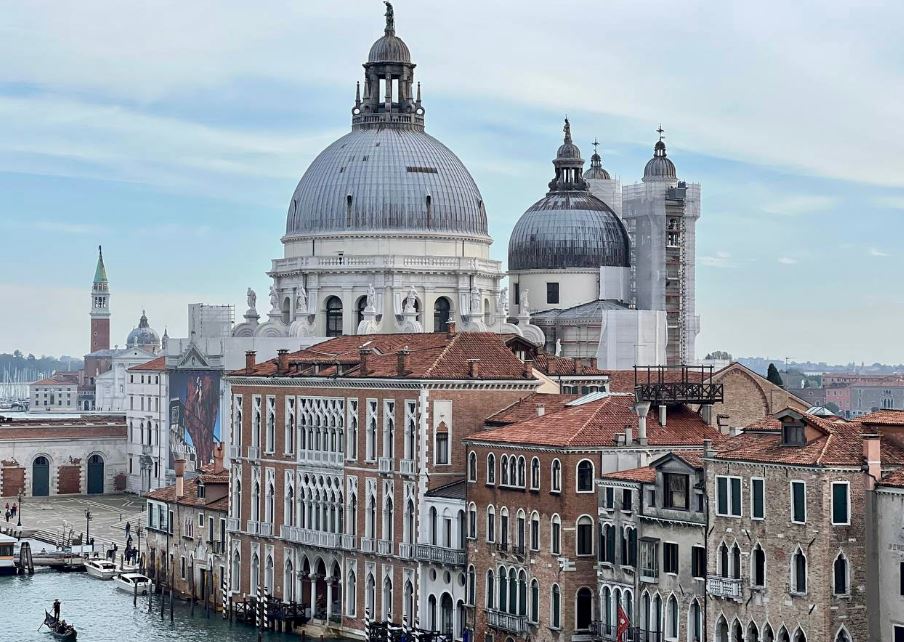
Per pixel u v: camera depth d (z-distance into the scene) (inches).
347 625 6545.3
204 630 6806.1
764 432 4884.4
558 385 6879.9
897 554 4429.1
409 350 6368.1
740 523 4746.6
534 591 5492.1
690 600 4953.3
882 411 4911.4
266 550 7066.9
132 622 7022.6
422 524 6127.0
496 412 6220.5
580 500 5354.3
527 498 5536.4
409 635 6077.8
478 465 5816.9
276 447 7032.5
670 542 5049.2
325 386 6702.8
